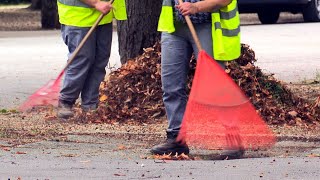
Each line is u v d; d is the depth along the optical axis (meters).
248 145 13.38
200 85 12.40
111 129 15.38
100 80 16.56
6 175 11.44
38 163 12.32
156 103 16.80
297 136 14.52
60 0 16.09
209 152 13.38
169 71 12.72
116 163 12.35
